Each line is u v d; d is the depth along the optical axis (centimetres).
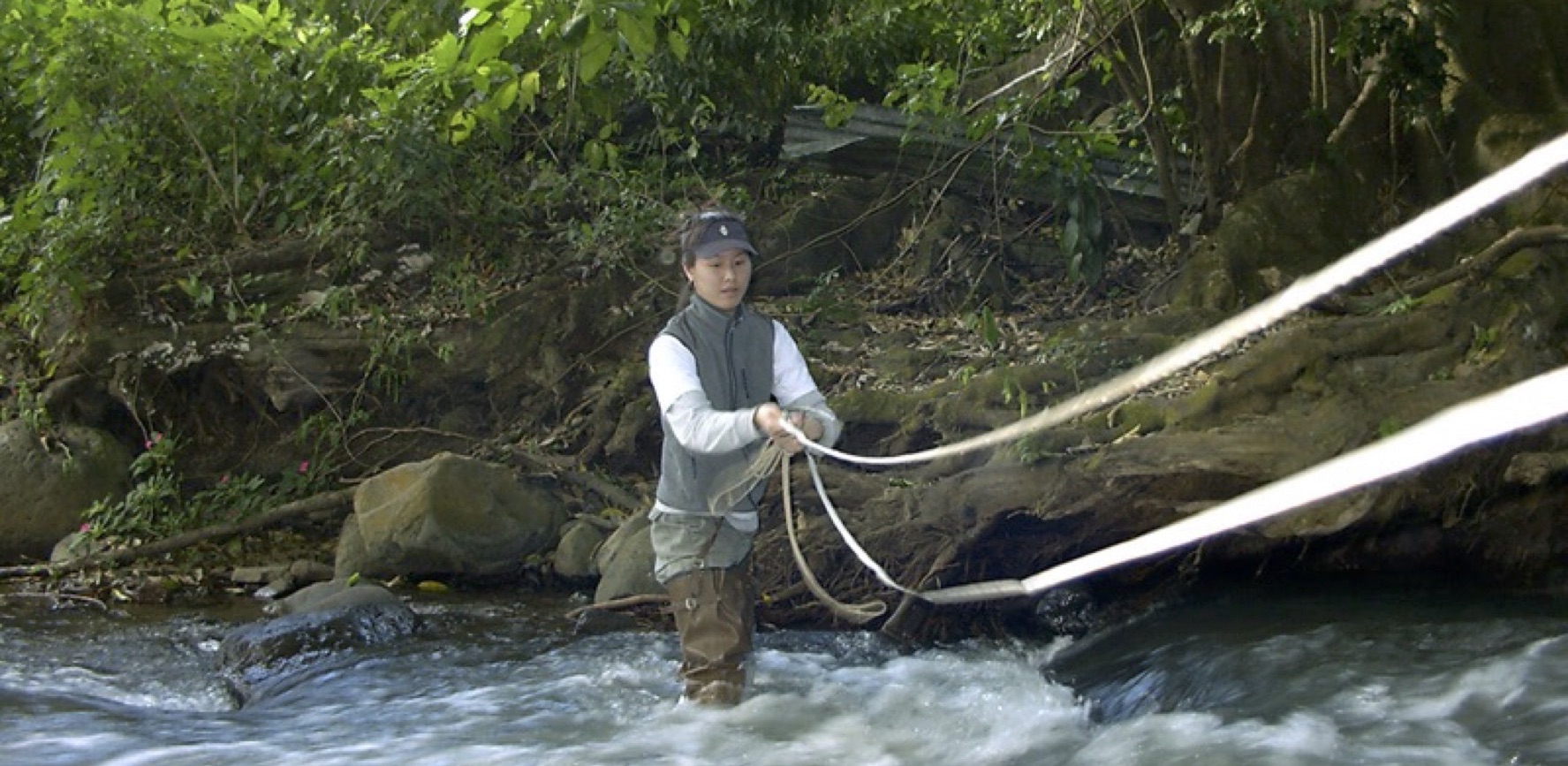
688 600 484
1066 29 930
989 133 913
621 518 785
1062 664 589
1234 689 499
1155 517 654
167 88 900
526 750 459
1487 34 888
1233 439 641
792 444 409
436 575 763
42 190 879
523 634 648
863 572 674
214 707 560
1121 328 791
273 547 817
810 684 535
